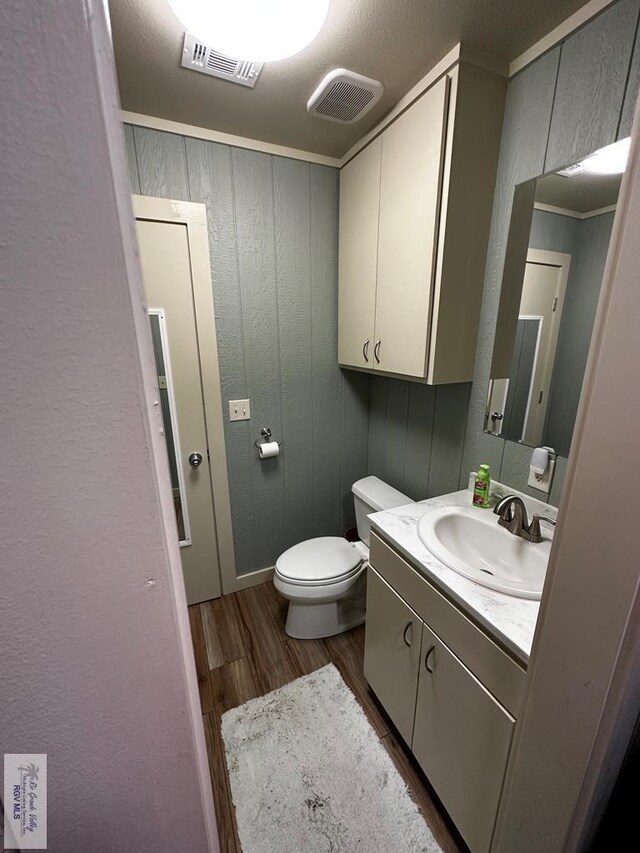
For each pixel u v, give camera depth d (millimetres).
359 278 1717
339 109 1392
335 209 1901
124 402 307
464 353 1409
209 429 1876
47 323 273
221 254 1712
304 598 1694
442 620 1016
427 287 1306
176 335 1710
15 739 348
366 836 1090
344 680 1603
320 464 2252
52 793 375
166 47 1103
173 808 444
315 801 1175
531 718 659
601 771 581
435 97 1166
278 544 2266
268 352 1938
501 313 1334
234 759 1295
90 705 367
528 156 1171
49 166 249
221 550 2072
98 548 330
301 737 1367
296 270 1890
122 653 366
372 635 1406
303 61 1154
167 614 375
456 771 1016
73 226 263
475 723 926
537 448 1267
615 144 962
